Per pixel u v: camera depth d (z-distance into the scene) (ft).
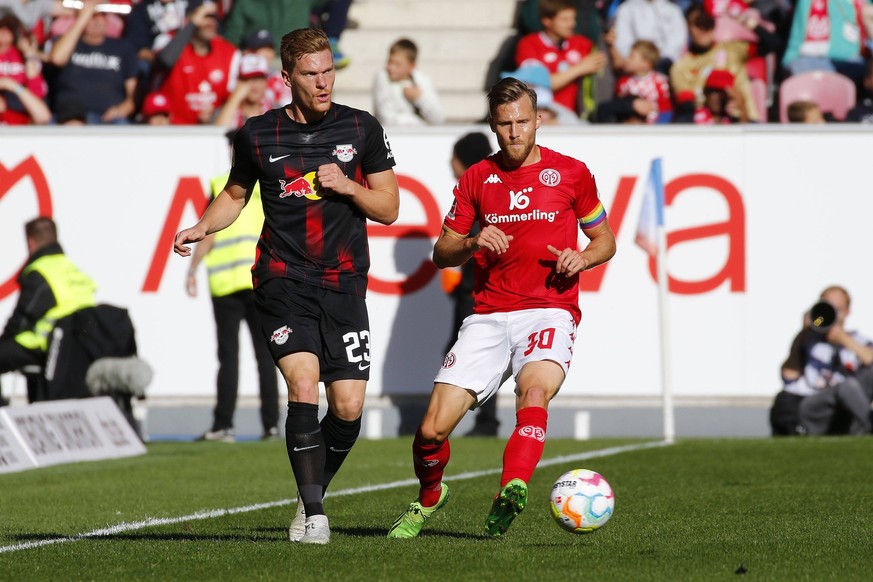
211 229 69.31
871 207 154.81
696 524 75.05
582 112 182.29
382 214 68.69
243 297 140.26
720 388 155.02
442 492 70.28
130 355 136.56
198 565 59.57
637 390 155.22
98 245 157.07
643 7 189.88
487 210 70.33
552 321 68.59
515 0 213.87
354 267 68.95
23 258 157.07
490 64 205.67
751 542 66.69
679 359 155.12
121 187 156.97
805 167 155.43
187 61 179.63
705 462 114.52
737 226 155.33
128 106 186.80
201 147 156.97
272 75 184.65
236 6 191.72
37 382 134.51
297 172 68.08
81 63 185.26
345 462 120.06
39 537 72.74
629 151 155.94
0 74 181.78
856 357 145.07
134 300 156.87
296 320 67.51
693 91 181.06
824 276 155.12
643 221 142.41
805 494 91.04
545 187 69.82
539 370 66.54
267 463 118.73
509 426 157.38
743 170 155.43
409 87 178.70
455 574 56.34
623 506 84.64
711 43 181.78
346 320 68.49
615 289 155.33
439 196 155.53
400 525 70.13
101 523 79.36
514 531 72.84
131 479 106.63
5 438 115.44
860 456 118.21
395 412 155.63
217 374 142.92
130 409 136.56
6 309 156.87
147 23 197.88
